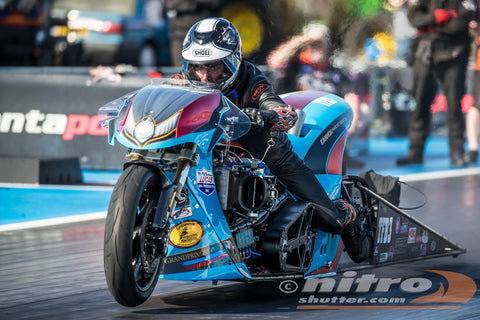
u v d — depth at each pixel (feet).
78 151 108.27
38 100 109.81
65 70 113.60
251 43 154.92
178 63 114.73
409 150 120.26
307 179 48.08
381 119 156.35
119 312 43.93
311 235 49.14
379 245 54.75
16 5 173.68
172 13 112.88
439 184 98.63
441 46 117.60
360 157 128.47
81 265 56.24
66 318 42.73
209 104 42.24
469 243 65.92
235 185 43.86
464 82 119.65
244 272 44.42
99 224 72.02
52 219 74.28
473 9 118.21
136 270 40.91
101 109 44.16
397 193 56.90
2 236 66.49
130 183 40.11
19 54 174.09
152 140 40.75
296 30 155.02
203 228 42.93
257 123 43.52
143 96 42.68
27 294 48.08
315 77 113.60
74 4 174.91
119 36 174.09
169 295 48.01
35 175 95.81
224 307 45.11
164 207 40.19
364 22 144.66
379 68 147.33
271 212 47.44
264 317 42.86
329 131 52.65
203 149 41.91
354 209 52.11
